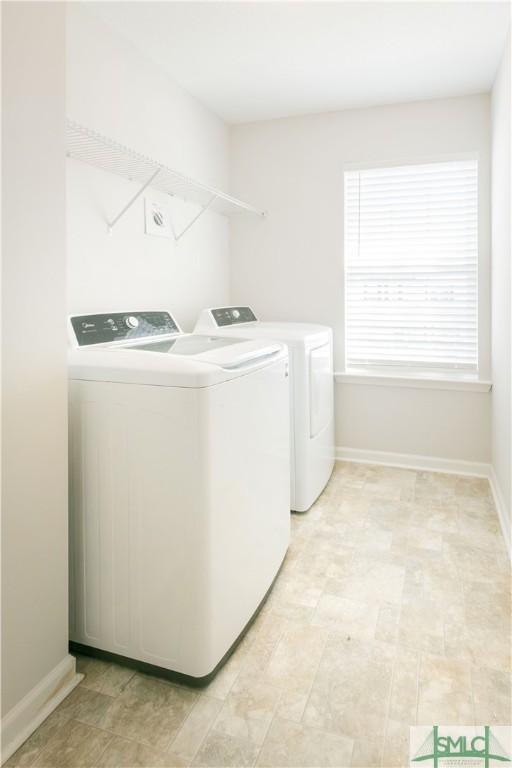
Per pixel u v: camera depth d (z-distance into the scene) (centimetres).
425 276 324
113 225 229
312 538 233
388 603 183
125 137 236
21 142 122
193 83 282
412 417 332
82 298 214
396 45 242
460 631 167
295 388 252
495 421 291
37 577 133
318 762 120
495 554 217
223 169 346
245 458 161
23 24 121
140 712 135
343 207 332
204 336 231
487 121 298
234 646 159
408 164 316
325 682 146
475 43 241
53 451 137
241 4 207
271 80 280
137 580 147
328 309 343
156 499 142
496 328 283
